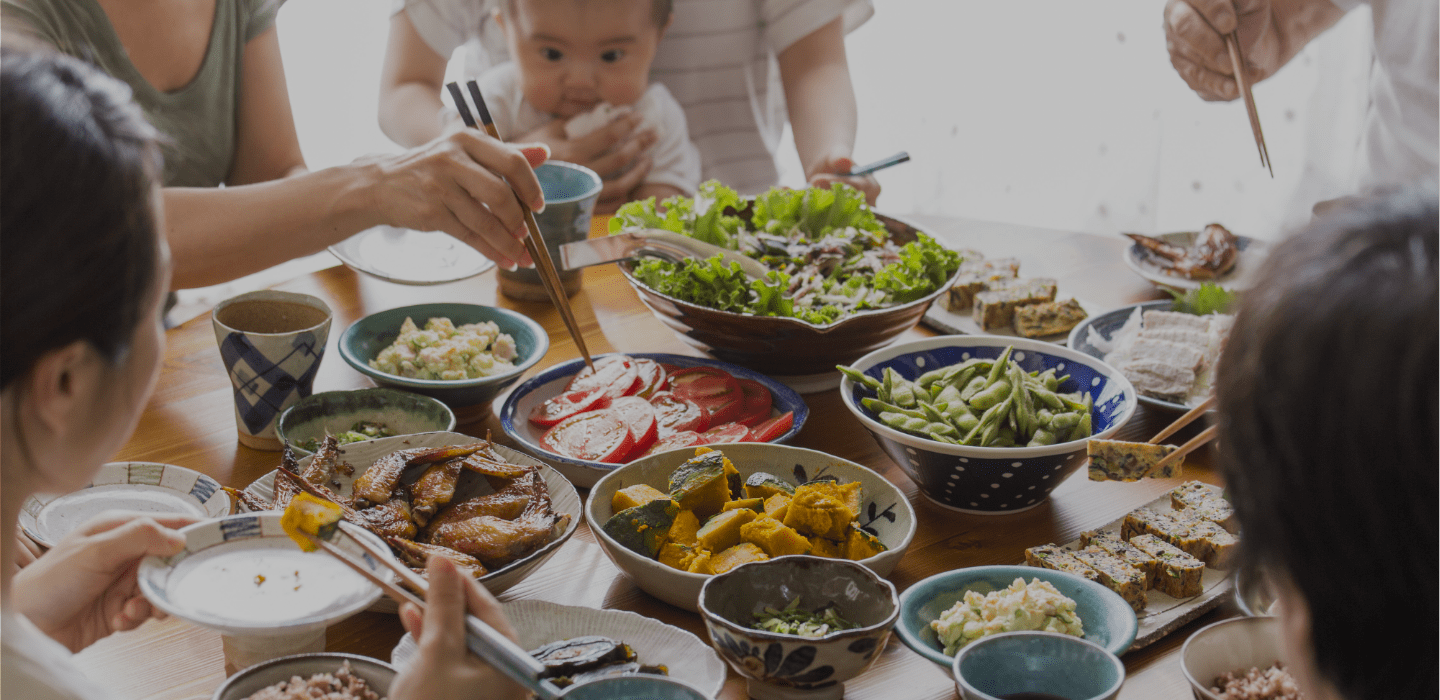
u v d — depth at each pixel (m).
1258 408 0.65
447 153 1.68
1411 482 0.59
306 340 1.63
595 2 2.99
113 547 1.09
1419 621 0.63
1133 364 1.85
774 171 3.73
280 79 2.77
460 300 2.28
